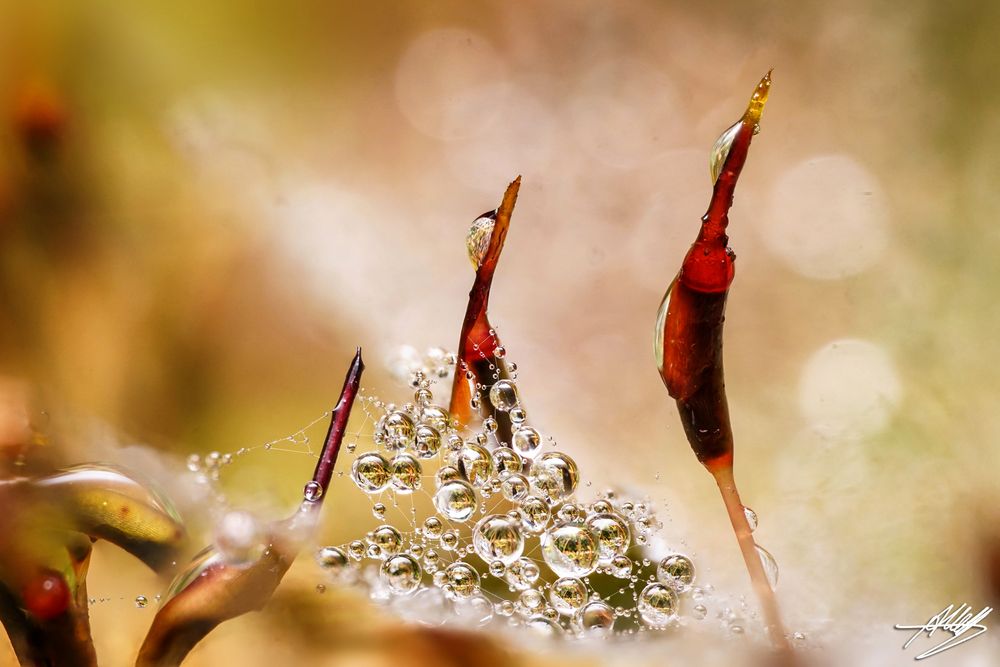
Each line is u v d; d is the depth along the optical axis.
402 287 0.05
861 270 0.06
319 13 0.06
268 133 0.05
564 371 0.05
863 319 0.05
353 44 0.06
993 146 0.06
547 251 0.06
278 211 0.05
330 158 0.06
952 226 0.06
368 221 0.05
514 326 0.05
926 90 0.06
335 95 0.06
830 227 0.06
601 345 0.05
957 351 0.05
